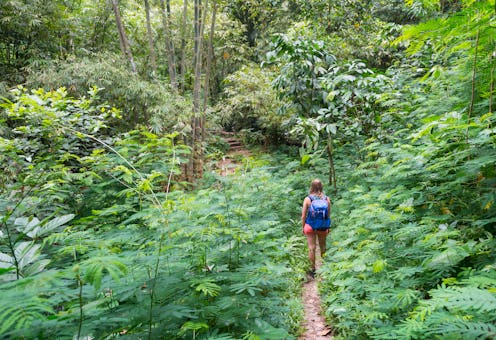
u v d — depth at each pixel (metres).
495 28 2.33
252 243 3.10
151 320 1.79
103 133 6.27
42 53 7.41
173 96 6.68
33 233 2.18
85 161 4.09
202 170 6.95
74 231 2.93
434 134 2.93
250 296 2.60
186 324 1.84
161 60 10.82
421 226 2.83
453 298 1.57
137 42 9.22
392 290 2.56
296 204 6.00
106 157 4.22
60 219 2.26
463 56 4.16
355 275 3.23
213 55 13.59
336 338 2.69
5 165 3.80
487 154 2.62
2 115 5.21
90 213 4.07
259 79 10.22
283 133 10.41
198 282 2.07
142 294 1.98
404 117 5.16
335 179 6.35
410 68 6.98
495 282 1.74
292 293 3.50
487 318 1.63
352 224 4.36
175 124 6.57
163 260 2.32
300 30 8.65
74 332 1.57
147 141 5.03
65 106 4.25
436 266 2.41
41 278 1.20
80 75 5.61
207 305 2.36
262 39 13.73
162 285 2.04
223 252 2.96
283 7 13.16
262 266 2.63
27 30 7.20
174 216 2.69
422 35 2.51
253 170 5.37
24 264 1.95
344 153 7.73
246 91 10.25
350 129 5.93
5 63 7.38
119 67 6.45
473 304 1.47
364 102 5.91
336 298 3.11
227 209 3.27
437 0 4.29
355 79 5.68
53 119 3.78
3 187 3.79
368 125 6.16
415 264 2.85
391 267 2.91
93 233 3.19
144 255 2.38
